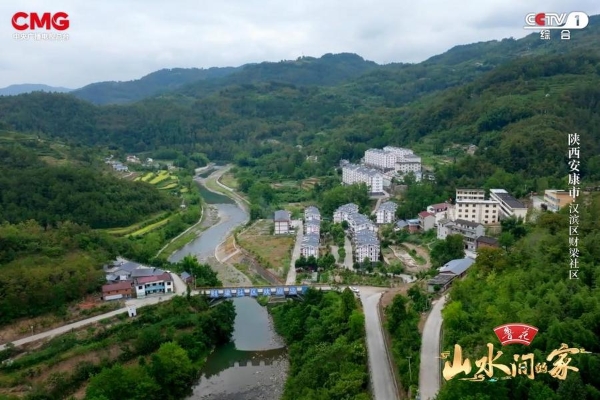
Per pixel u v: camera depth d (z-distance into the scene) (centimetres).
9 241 15012
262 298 16612
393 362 9969
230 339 14012
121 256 17538
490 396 6925
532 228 15150
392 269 16738
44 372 11106
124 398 10375
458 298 11162
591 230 11606
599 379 6944
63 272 13838
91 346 11912
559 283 9262
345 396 8975
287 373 12038
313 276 17425
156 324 13138
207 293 14712
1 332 12225
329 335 12012
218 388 11594
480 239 16712
